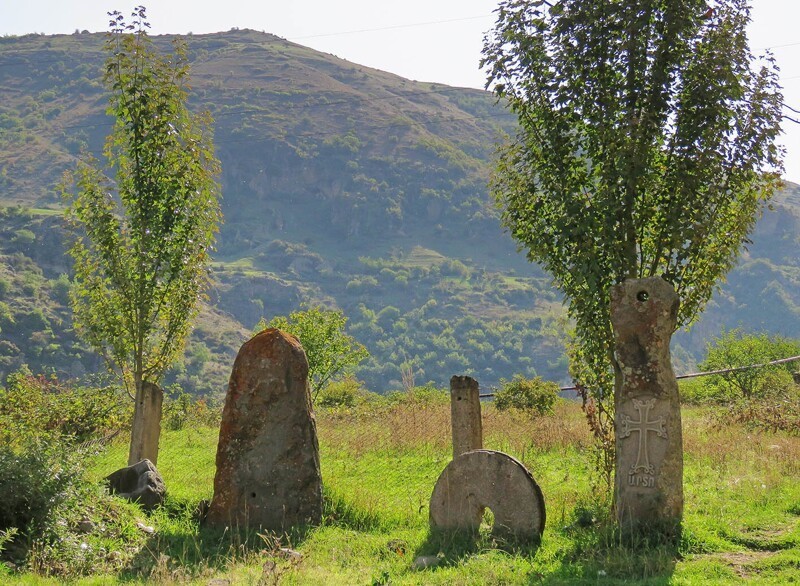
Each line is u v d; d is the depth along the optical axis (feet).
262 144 588.91
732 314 398.21
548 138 37.73
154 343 49.88
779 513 36.14
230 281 394.11
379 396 119.75
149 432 47.24
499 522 34.37
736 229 36.78
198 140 49.03
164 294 48.16
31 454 34.01
